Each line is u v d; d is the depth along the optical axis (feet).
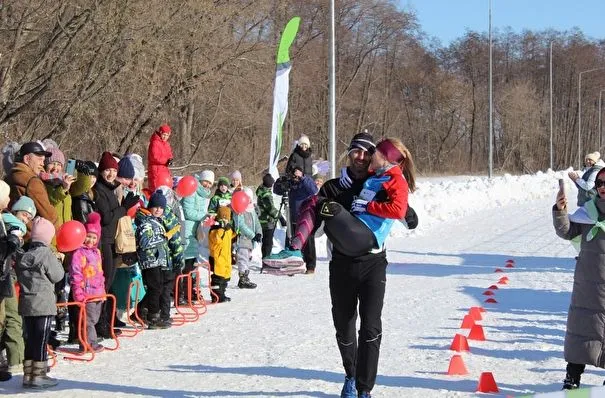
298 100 168.96
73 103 70.79
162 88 89.92
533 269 50.70
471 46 289.94
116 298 32.14
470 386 23.08
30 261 23.26
